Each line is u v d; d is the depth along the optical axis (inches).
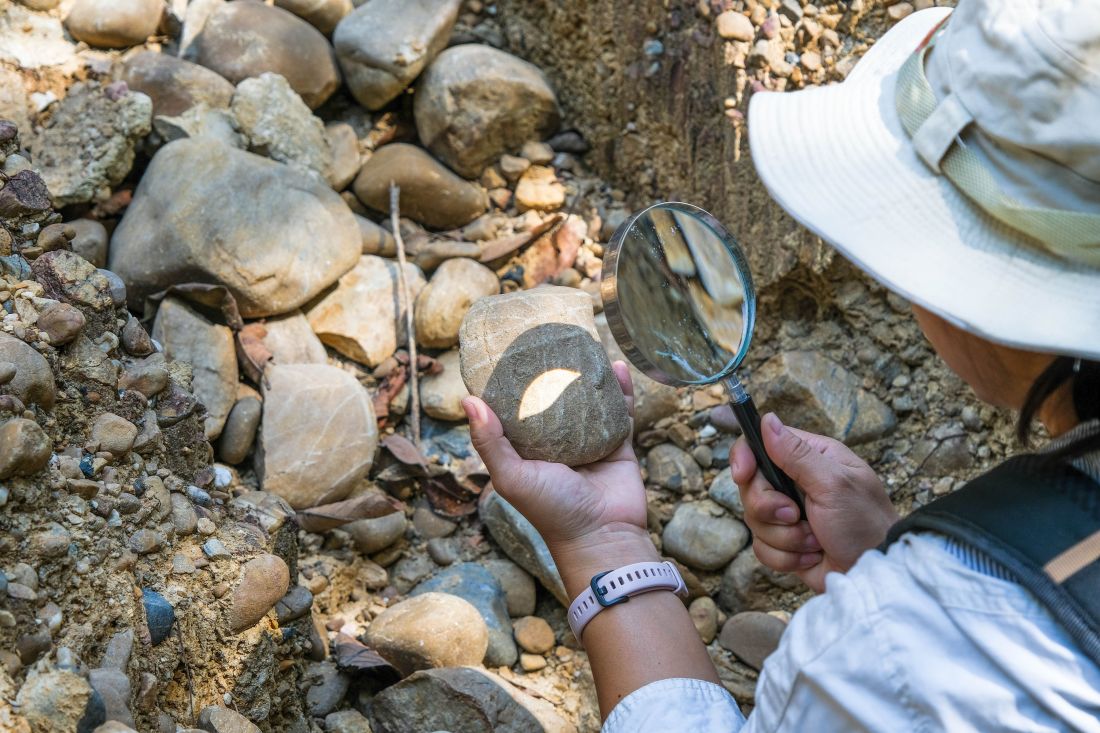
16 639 47.2
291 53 102.7
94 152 92.4
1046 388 32.1
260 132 98.1
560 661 86.5
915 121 32.7
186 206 89.1
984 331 30.1
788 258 93.4
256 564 65.8
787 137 35.8
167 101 96.7
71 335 61.3
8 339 56.5
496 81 104.0
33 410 56.7
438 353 98.3
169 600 60.6
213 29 101.6
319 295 96.2
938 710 27.9
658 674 42.5
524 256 105.5
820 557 49.4
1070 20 27.9
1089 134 27.7
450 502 92.8
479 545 91.5
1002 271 30.6
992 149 30.2
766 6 93.0
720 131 96.6
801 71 93.2
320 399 88.5
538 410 56.6
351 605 86.2
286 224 92.2
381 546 88.5
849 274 92.9
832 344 95.0
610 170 110.4
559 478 48.9
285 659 71.2
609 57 104.4
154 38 103.3
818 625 30.1
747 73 93.3
